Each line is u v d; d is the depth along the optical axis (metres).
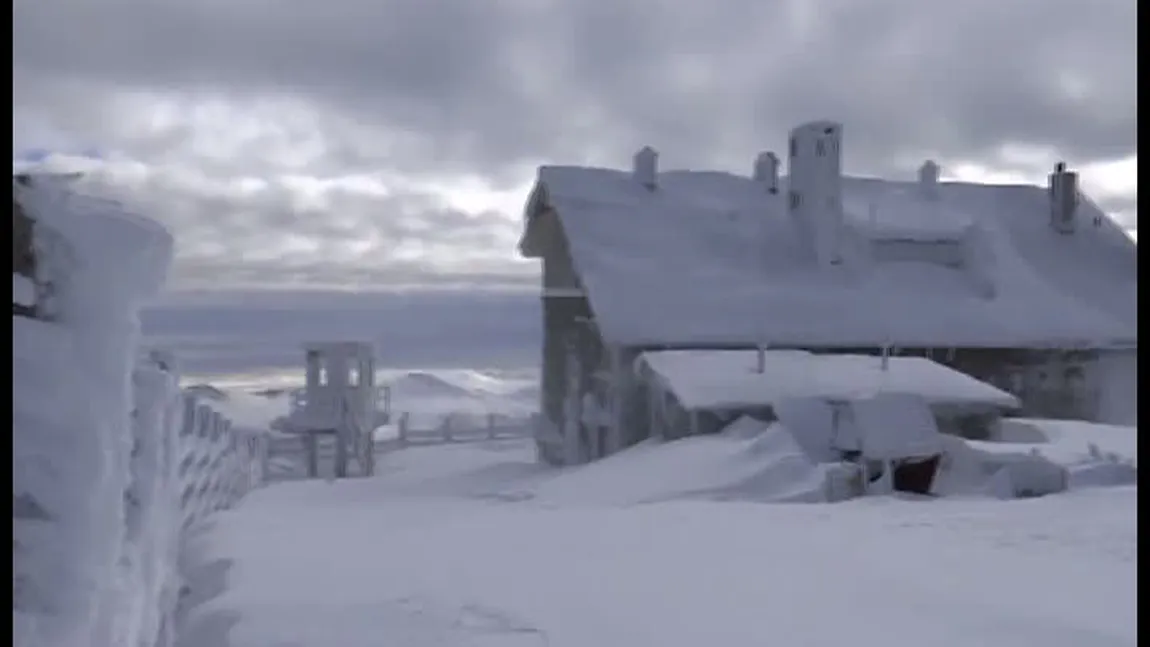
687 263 23.94
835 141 25.16
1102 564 6.00
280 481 19.84
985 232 26.55
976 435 18.31
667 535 7.22
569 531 7.39
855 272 24.88
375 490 17.16
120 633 2.27
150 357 3.28
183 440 7.23
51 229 2.00
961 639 4.37
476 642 4.23
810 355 20.56
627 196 26.06
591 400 22.33
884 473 12.21
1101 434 17.77
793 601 5.00
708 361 19.61
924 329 22.97
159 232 2.19
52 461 1.93
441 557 6.12
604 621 4.58
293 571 5.58
